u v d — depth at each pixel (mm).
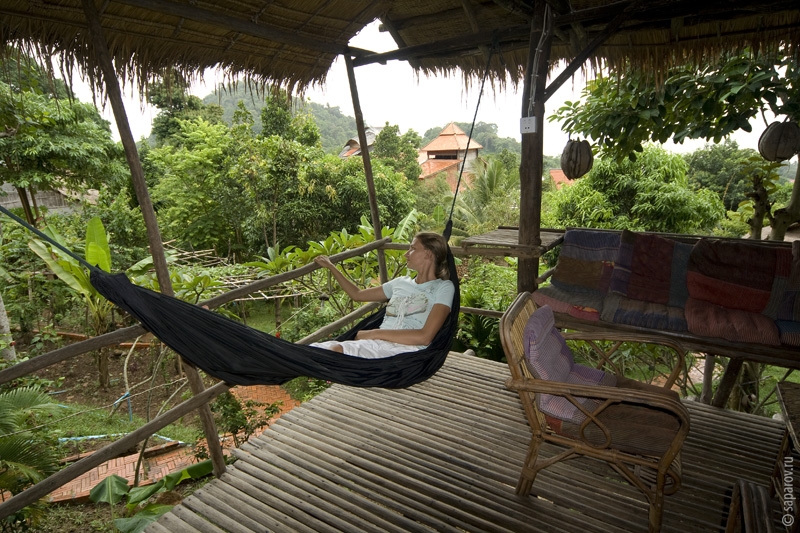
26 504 1890
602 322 3223
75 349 1927
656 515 1900
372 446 2625
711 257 3270
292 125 16500
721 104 3744
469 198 16719
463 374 3498
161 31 2537
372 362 2168
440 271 2490
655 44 3203
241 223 14625
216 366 2037
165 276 2406
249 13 2803
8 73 2117
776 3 2527
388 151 26203
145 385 7828
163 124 19984
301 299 10594
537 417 2117
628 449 1921
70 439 5816
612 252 3604
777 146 3260
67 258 5867
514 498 2203
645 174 9688
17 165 9766
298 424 2855
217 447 2654
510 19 3328
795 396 1923
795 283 3000
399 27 3650
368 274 6062
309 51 3412
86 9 2098
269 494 2270
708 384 4004
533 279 3637
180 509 2184
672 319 3098
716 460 2475
